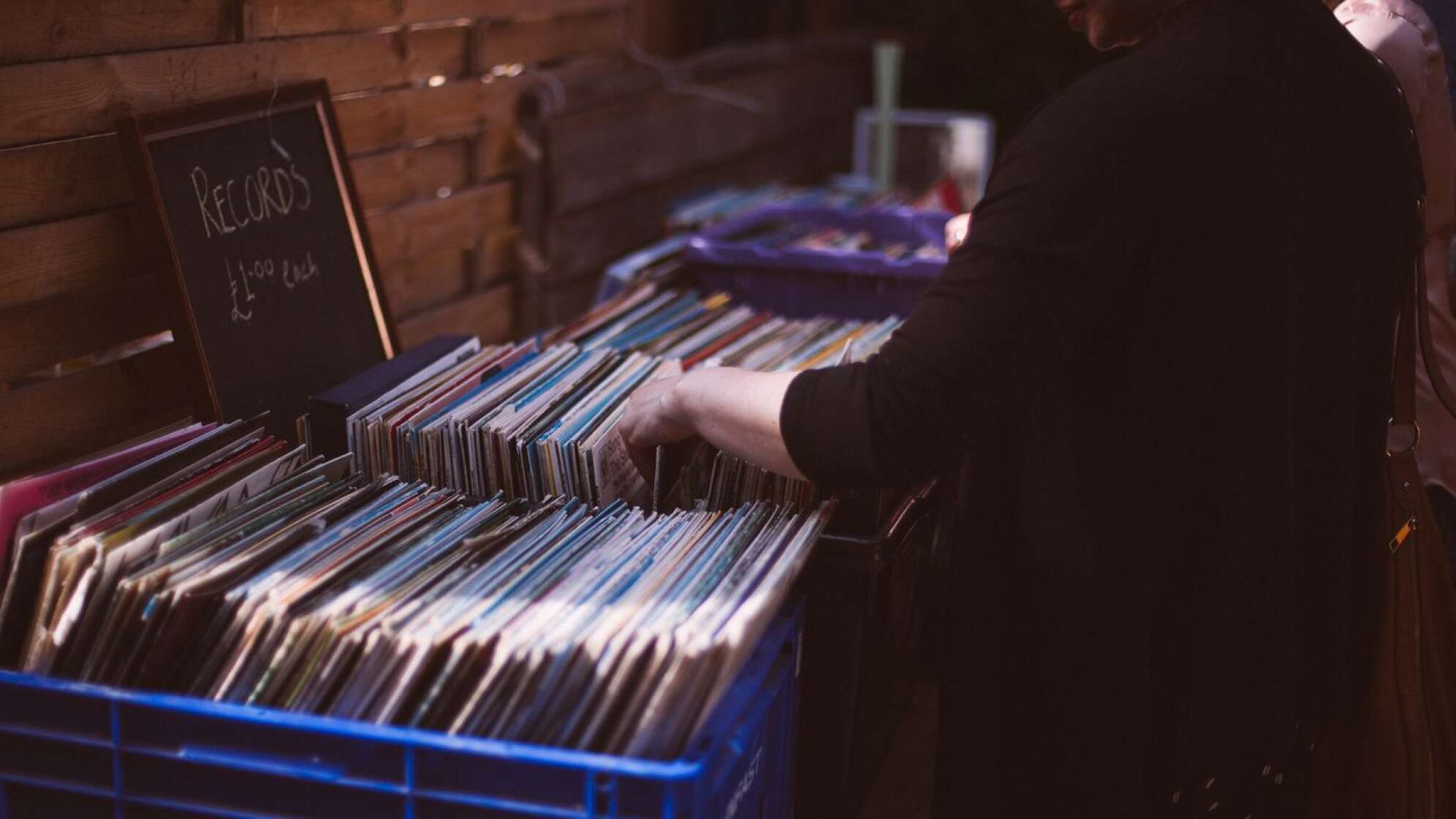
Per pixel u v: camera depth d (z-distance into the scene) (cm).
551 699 123
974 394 118
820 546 160
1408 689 155
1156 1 130
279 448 163
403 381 183
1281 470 131
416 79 254
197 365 172
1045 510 131
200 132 183
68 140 172
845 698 165
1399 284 146
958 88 527
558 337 225
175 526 140
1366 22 186
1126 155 117
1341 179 134
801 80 439
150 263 186
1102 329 126
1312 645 148
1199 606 132
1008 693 139
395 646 125
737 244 262
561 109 298
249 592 131
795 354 216
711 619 128
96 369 184
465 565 142
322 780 124
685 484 168
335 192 211
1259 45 124
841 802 168
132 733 128
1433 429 188
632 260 280
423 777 123
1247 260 124
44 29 167
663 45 445
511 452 165
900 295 249
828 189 389
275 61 210
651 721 120
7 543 136
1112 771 134
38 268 170
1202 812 140
